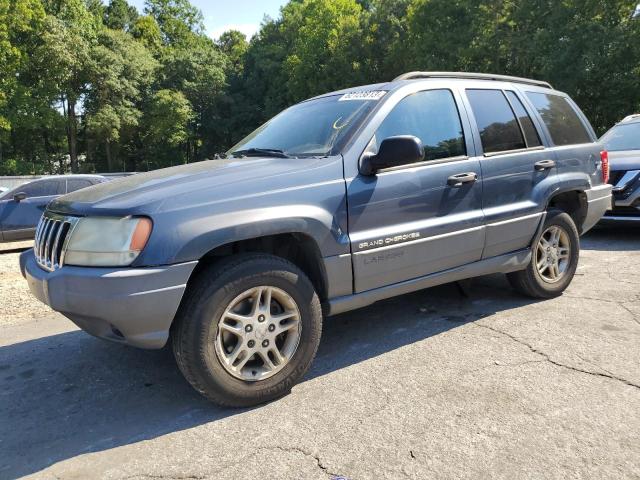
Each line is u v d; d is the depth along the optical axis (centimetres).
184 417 303
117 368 382
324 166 331
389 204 352
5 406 330
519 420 279
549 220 466
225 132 5481
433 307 475
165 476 246
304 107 433
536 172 450
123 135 4662
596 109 2388
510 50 2730
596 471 235
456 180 386
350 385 329
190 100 5325
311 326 321
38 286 302
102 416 311
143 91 4697
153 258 272
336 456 254
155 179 321
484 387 317
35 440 287
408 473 239
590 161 508
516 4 2727
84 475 251
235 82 5672
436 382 327
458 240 389
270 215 301
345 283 338
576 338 386
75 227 288
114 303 266
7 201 1065
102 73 4153
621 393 303
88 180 1167
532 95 482
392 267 356
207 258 318
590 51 2144
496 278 562
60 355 412
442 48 3030
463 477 235
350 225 336
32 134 4391
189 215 282
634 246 714
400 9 4031
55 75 3950
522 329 409
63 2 4341
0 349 433
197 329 284
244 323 300
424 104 390
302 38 4891
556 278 482
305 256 339
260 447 266
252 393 302
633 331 396
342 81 4259
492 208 415
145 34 5869
